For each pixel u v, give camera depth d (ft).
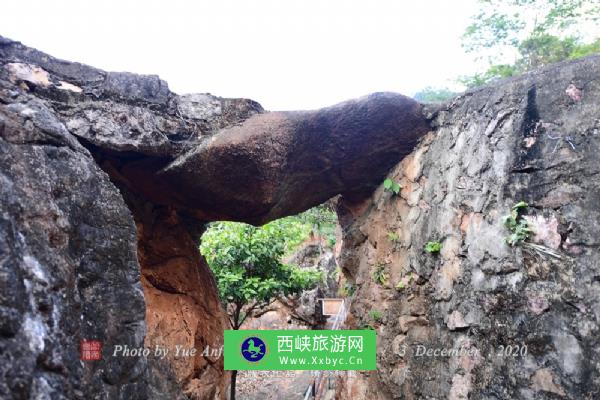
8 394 3.60
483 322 7.18
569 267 6.10
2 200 4.23
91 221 5.16
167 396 5.79
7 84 5.39
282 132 8.51
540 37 13.51
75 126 6.97
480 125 7.91
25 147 4.79
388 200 10.52
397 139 9.80
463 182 8.12
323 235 23.65
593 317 5.75
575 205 6.20
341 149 9.61
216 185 8.41
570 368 5.87
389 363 9.59
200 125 8.26
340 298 21.77
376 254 10.62
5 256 3.97
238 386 19.49
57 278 4.45
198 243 12.01
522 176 6.89
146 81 7.82
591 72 6.45
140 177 8.63
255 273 14.38
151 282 9.44
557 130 6.61
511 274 6.81
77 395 4.30
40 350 3.99
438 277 8.54
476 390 7.13
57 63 7.19
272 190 8.68
